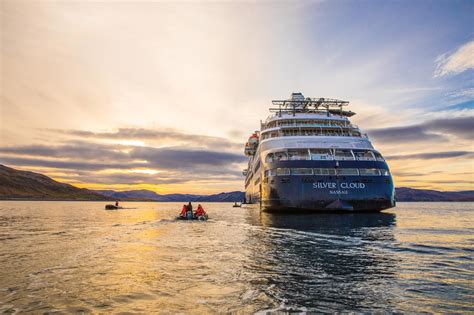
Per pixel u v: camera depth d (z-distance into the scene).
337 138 40.88
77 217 44.03
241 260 12.13
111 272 10.20
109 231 23.69
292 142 40.31
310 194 32.97
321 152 36.78
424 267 10.71
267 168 36.59
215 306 6.98
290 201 33.31
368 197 33.03
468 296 7.59
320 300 7.38
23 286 8.55
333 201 32.78
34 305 7.04
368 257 12.54
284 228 23.50
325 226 24.56
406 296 7.63
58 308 6.84
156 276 9.68
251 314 6.53
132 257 12.85
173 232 22.66
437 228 23.50
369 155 36.75
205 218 36.06
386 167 35.03
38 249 14.99
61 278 9.41
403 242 16.39
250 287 8.47
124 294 7.86
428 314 6.46
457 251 13.73
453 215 46.78
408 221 30.39
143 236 20.33
